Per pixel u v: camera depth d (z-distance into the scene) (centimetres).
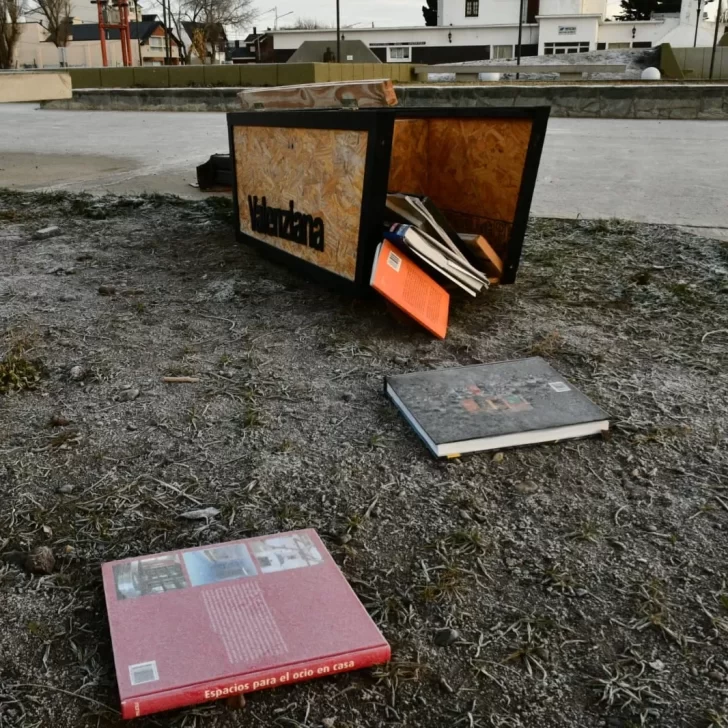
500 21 5894
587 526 238
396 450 279
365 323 395
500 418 286
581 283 463
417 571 219
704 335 385
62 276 476
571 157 1043
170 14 5756
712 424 300
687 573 219
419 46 5928
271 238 480
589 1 6097
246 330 388
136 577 205
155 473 265
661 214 643
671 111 1825
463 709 175
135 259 511
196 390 325
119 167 933
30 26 6919
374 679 182
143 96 2255
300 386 329
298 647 182
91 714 170
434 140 470
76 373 335
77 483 259
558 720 172
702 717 172
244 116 473
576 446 284
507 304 429
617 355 363
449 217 475
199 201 686
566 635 196
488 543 231
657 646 193
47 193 721
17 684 179
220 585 203
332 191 400
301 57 4103
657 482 262
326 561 215
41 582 212
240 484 259
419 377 321
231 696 173
